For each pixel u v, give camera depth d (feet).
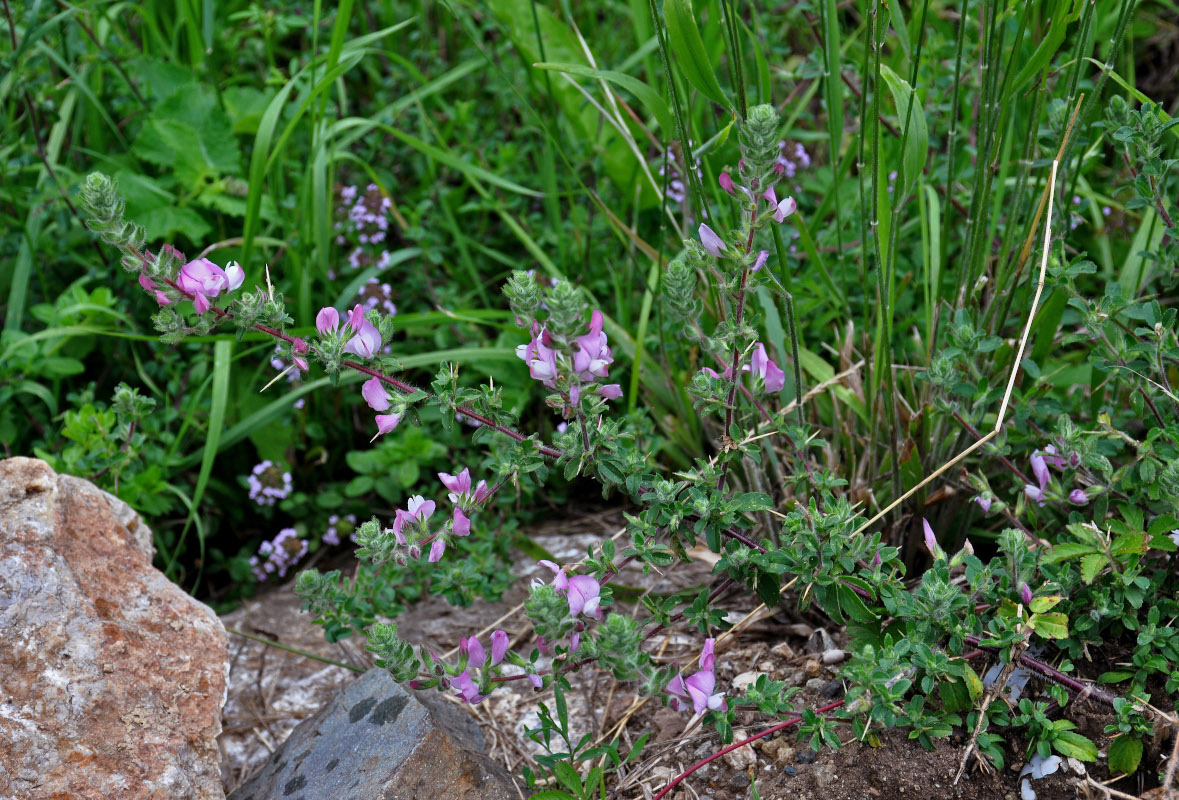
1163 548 2.45
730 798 2.48
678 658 2.67
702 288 2.84
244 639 2.89
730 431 2.49
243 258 2.96
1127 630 2.52
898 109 2.56
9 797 2.41
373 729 2.49
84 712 2.46
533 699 2.68
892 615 2.48
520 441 2.48
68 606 2.50
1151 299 2.57
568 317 2.32
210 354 3.05
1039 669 2.45
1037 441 2.65
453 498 2.48
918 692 2.51
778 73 2.93
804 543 2.46
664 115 2.69
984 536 2.72
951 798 2.42
